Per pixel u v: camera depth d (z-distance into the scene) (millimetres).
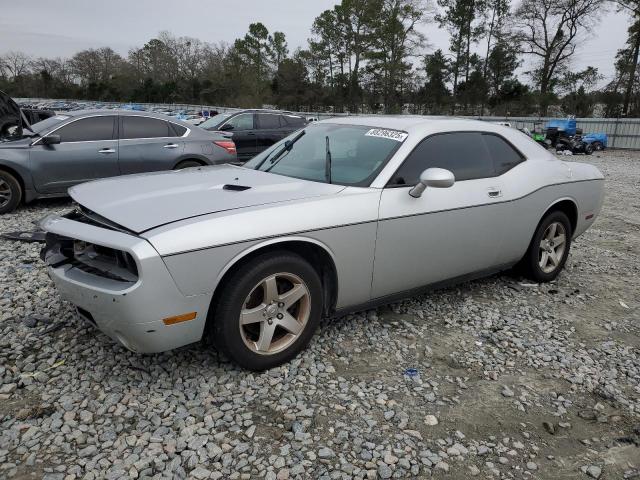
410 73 57250
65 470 2301
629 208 9695
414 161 3717
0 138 7461
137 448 2451
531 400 3047
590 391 3186
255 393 2930
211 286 2771
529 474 2438
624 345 3844
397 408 2871
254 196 3188
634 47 44188
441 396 3025
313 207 3154
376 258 3461
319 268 3410
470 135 4227
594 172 5285
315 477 2320
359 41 59031
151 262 2561
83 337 3486
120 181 3602
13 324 3668
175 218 2797
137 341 2701
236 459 2412
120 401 2814
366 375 3193
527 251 4781
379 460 2449
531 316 4250
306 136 4316
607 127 28969
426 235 3684
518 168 4492
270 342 3107
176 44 79688
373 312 4117
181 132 8375
